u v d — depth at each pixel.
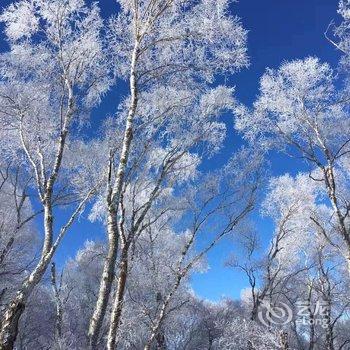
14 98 11.15
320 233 16.86
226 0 10.98
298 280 19.33
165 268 14.04
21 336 19.33
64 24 11.19
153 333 11.69
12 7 10.89
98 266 23.00
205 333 23.34
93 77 11.73
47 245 8.54
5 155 12.85
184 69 11.45
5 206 17.61
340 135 13.48
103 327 13.46
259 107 13.41
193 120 12.77
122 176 9.73
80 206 9.43
